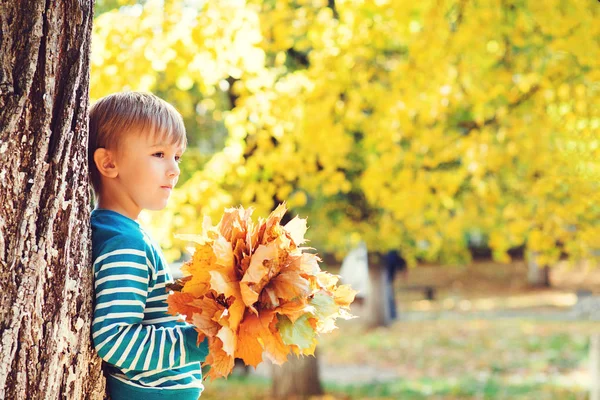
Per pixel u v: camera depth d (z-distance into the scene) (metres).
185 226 4.78
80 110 1.66
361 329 15.08
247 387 10.10
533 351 12.16
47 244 1.55
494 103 5.73
